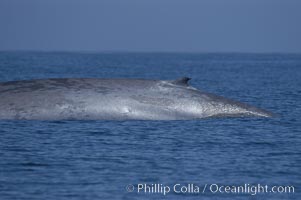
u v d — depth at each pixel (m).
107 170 81.69
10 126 104.38
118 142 96.56
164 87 115.31
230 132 104.88
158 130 104.38
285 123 114.31
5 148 91.94
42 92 111.31
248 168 83.50
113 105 110.88
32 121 107.88
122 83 114.62
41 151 90.56
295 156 90.25
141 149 92.56
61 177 78.44
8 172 80.25
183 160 86.88
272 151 93.06
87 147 93.19
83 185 75.62
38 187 74.62
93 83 114.06
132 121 109.94
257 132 105.62
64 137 98.75
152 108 111.94
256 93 180.00
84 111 109.94
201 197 72.75
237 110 117.12
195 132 103.94
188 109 113.56
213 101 116.19
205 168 83.19
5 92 111.75
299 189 75.50
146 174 80.19
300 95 172.25
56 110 109.50
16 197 71.12
